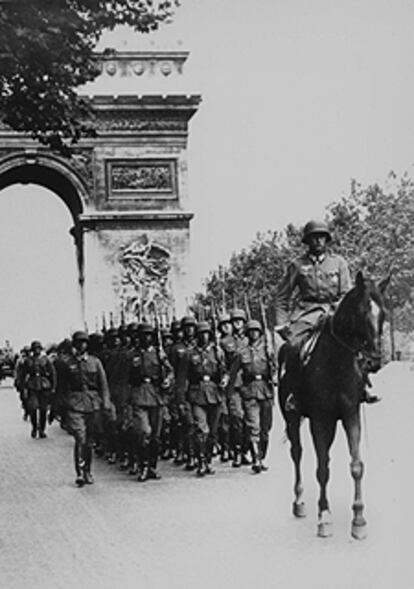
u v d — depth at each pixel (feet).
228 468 131.75
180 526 91.91
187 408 131.75
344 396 81.30
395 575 70.03
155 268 375.04
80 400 124.57
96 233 373.40
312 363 82.99
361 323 77.82
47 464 149.07
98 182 374.84
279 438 160.15
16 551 84.28
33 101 122.72
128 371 130.21
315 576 71.36
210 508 100.83
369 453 132.26
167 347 143.33
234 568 74.74
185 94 374.02
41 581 73.72
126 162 376.07
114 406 139.95
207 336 129.18
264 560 76.59
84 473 124.77
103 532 91.30
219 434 138.72
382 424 159.53
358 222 288.51
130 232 375.04
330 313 85.25
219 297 382.63
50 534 91.40
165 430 146.82
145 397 126.31
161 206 376.68
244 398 125.08
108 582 72.64
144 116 376.07
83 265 378.12
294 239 406.82
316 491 106.32
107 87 372.99
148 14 119.65
